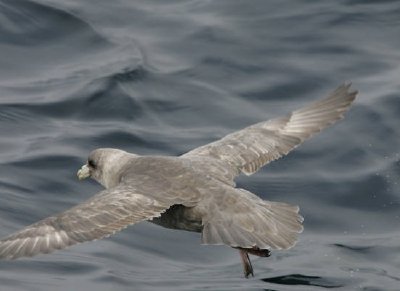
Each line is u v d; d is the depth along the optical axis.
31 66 19.91
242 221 11.17
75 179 17.03
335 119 12.77
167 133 18.20
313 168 17.28
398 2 20.98
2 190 16.55
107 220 10.89
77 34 20.67
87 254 15.57
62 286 14.80
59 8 21.06
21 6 20.91
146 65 19.70
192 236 16.14
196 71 19.61
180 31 20.62
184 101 18.97
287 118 12.85
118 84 19.22
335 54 19.83
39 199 16.53
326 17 20.62
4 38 20.39
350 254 15.73
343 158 17.45
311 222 16.38
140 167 11.77
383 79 19.16
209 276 15.27
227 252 15.91
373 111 18.27
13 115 18.55
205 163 11.87
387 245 15.88
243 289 14.96
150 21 21.02
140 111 18.73
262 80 19.33
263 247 10.96
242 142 12.48
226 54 19.92
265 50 19.97
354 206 16.62
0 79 19.53
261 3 21.08
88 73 19.61
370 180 16.98
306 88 19.12
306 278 15.27
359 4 20.95
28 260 15.31
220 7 21.20
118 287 14.84
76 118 18.66
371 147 17.64
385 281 15.18
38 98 18.98
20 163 17.28
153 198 11.21
